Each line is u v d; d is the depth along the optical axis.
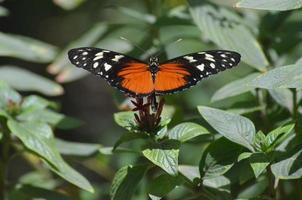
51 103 1.01
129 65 0.92
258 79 0.87
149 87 0.91
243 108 0.96
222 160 0.91
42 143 0.94
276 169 0.87
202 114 0.90
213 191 0.93
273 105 0.98
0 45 1.08
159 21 1.05
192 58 0.92
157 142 0.89
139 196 1.05
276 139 0.89
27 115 0.98
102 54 0.93
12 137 0.99
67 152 1.00
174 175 0.87
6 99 0.99
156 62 0.93
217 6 1.00
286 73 0.87
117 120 0.92
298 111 0.95
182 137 0.90
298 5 0.88
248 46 0.96
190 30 1.12
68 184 1.03
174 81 0.92
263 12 1.09
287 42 1.05
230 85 0.94
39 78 1.11
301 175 0.87
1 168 0.99
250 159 0.88
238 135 0.89
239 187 0.95
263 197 0.91
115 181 0.91
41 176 1.10
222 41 0.97
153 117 0.91
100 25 1.11
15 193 1.00
